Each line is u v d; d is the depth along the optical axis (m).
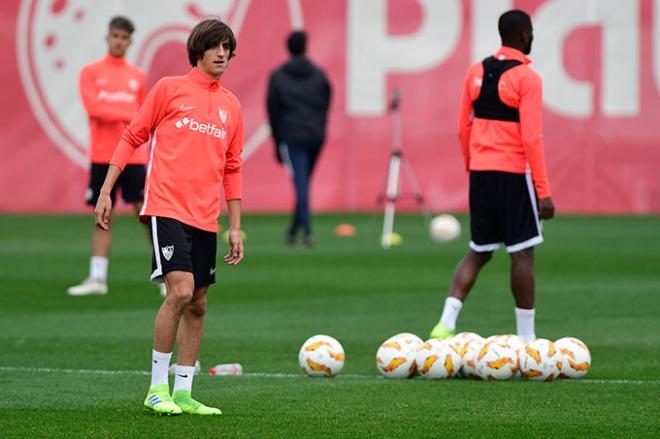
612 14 86.50
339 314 41.84
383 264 58.16
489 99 33.81
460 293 34.69
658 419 24.39
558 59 86.88
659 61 86.56
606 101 86.88
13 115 86.25
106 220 24.80
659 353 33.41
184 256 24.42
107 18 85.75
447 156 87.00
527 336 33.75
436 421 24.09
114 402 26.22
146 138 25.08
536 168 33.00
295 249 65.62
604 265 57.25
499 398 26.66
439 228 70.50
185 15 85.75
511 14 33.94
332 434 22.78
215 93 25.09
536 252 63.34
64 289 48.59
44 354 33.62
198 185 24.69
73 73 86.00
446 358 29.19
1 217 84.81
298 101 65.88
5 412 24.94
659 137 86.88
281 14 86.38
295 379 29.55
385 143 86.94
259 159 87.12
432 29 86.56
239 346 35.06
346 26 86.62
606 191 87.38
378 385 28.47
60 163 86.69
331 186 87.25
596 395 27.05
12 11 85.62
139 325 39.19
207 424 23.64
